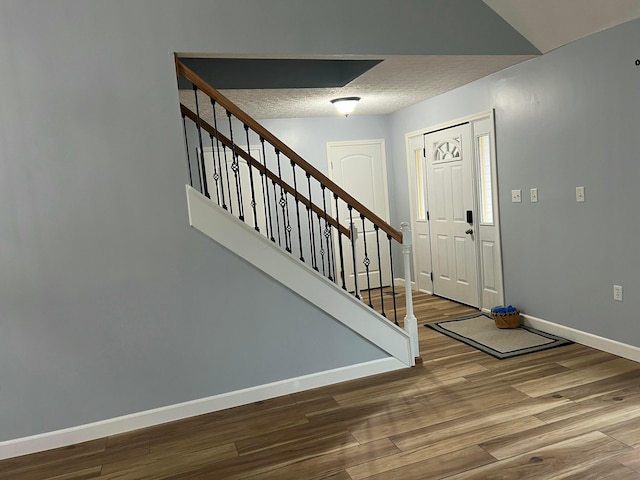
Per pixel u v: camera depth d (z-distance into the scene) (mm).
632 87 2930
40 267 2535
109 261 2637
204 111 4523
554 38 3324
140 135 2631
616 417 2434
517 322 4012
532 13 3201
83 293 2609
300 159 3029
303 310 3031
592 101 3203
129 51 2592
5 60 2420
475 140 4461
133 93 2607
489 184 4422
